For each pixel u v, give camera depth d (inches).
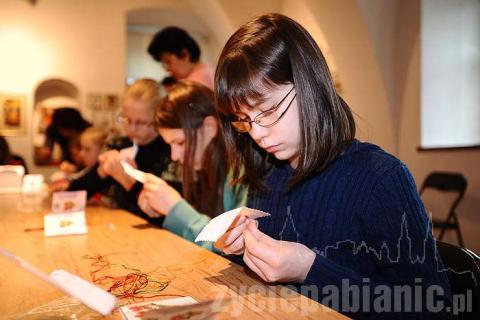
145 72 269.4
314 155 34.2
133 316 25.0
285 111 33.7
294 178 36.3
